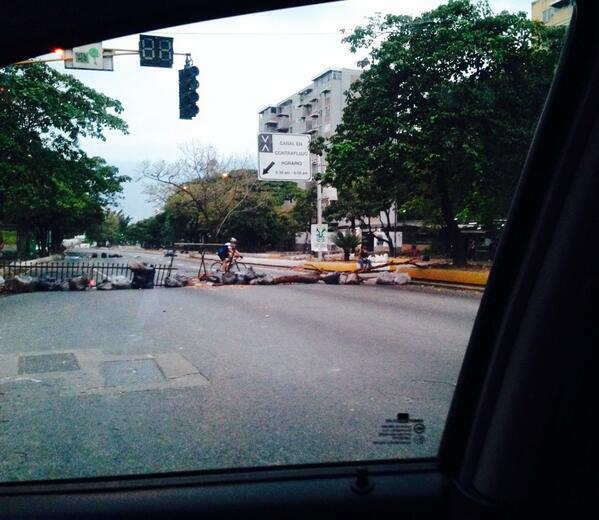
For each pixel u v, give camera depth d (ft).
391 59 42.42
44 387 17.33
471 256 47.80
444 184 44.91
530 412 5.95
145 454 11.06
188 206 108.17
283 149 71.00
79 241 110.32
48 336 27.17
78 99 36.19
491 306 6.53
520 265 6.32
